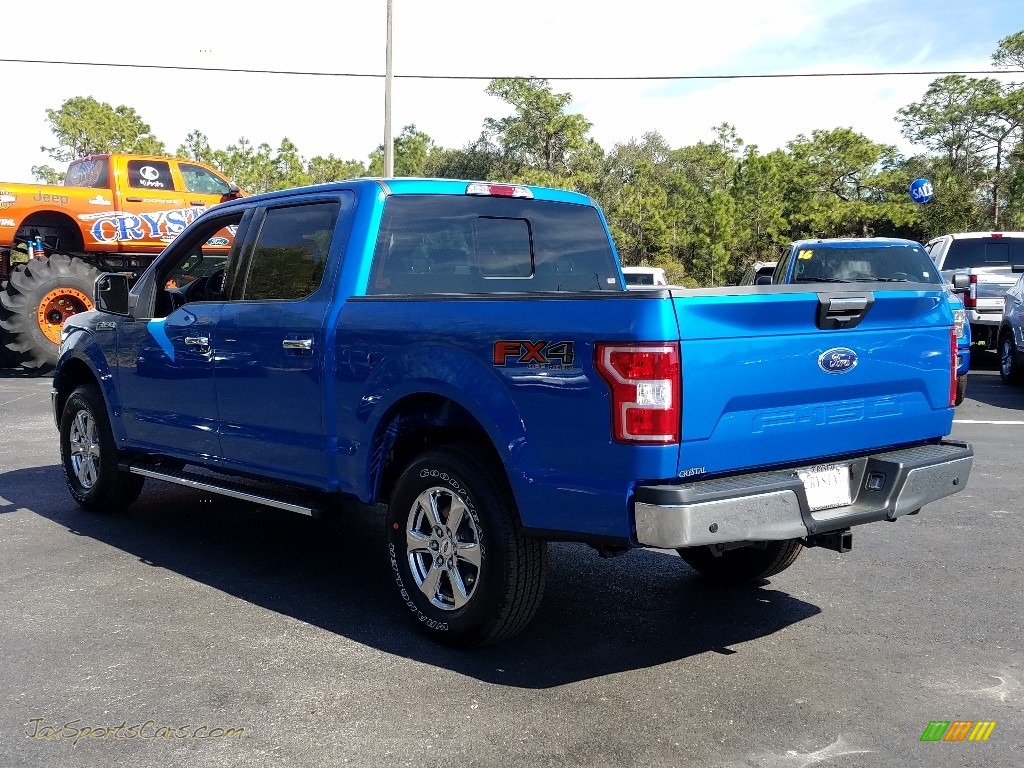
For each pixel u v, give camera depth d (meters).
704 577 5.40
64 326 7.00
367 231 4.83
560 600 5.02
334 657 4.19
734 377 3.68
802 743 3.41
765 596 5.07
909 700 3.77
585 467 3.71
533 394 3.84
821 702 3.75
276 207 5.32
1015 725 3.55
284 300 5.08
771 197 62.50
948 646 4.34
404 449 4.74
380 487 4.66
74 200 15.22
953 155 78.81
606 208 59.75
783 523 3.74
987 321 15.84
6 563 5.57
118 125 63.19
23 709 3.67
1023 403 12.83
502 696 3.79
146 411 6.05
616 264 5.94
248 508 7.02
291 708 3.68
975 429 10.51
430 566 4.38
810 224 67.00
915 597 5.02
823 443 4.04
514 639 4.43
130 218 15.75
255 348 5.13
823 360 3.96
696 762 3.27
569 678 3.98
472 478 4.07
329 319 4.73
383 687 3.88
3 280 15.54
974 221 63.31
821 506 4.07
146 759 3.29
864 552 5.86
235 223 5.62
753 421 3.77
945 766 3.25
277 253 5.24
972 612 4.79
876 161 71.31
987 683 3.93
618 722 3.57
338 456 4.72
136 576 5.35
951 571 5.47
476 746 3.38
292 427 4.97
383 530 6.46
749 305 3.69
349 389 4.62
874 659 4.19
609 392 3.60
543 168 62.97
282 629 4.54
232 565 5.59
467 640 4.20
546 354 3.80
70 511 6.85
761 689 3.87
